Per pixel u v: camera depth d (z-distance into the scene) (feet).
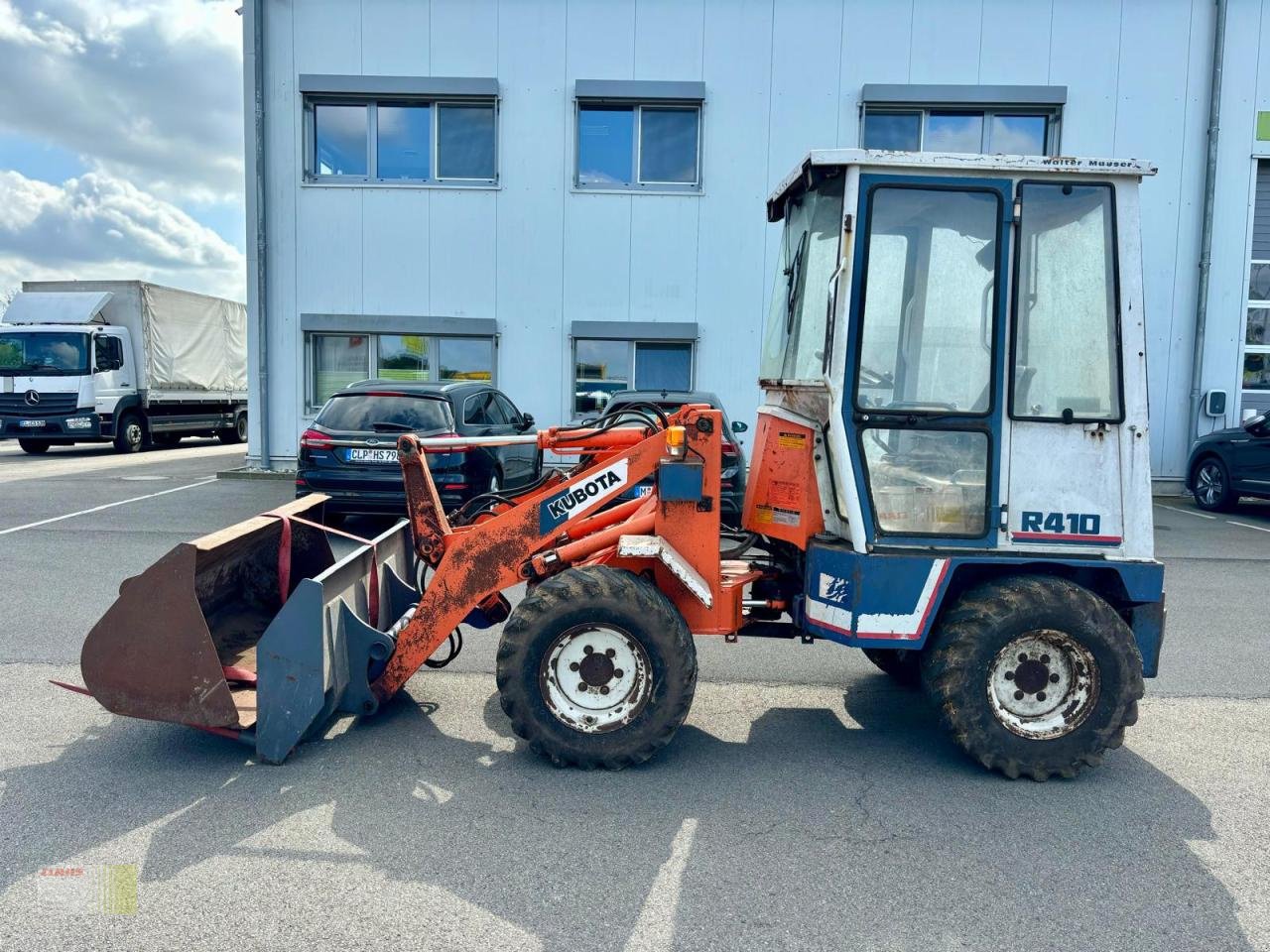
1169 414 45.50
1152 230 44.65
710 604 13.04
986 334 12.75
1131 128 44.19
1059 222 12.69
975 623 12.47
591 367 46.70
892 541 12.89
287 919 9.07
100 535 30.09
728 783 12.53
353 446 29.17
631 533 13.71
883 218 12.64
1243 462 38.93
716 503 13.44
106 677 12.40
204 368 71.31
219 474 45.78
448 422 29.58
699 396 31.81
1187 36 43.57
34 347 59.62
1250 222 44.42
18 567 25.18
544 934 8.91
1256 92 43.73
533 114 45.34
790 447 13.94
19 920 9.01
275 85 45.50
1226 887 9.98
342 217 46.11
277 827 11.00
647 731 12.73
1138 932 9.10
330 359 47.57
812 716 15.38
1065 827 11.35
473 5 44.91
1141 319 12.70
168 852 10.38
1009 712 12.73
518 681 12.66
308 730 13.35
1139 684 12.58
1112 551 12.91
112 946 8.61
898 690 16.81
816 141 44.91
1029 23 43.88
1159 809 11.90
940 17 44.01
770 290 45.75
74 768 12.65
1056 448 12.82
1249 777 12.96
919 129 45.14
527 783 12.39
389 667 14.03
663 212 45.55
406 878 9.89
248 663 14.07
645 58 44.88
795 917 9.27
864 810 11.75
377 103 46.14
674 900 9.53
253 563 15.56
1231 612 22.80
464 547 13.85
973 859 10.52
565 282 46.06
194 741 13.66
